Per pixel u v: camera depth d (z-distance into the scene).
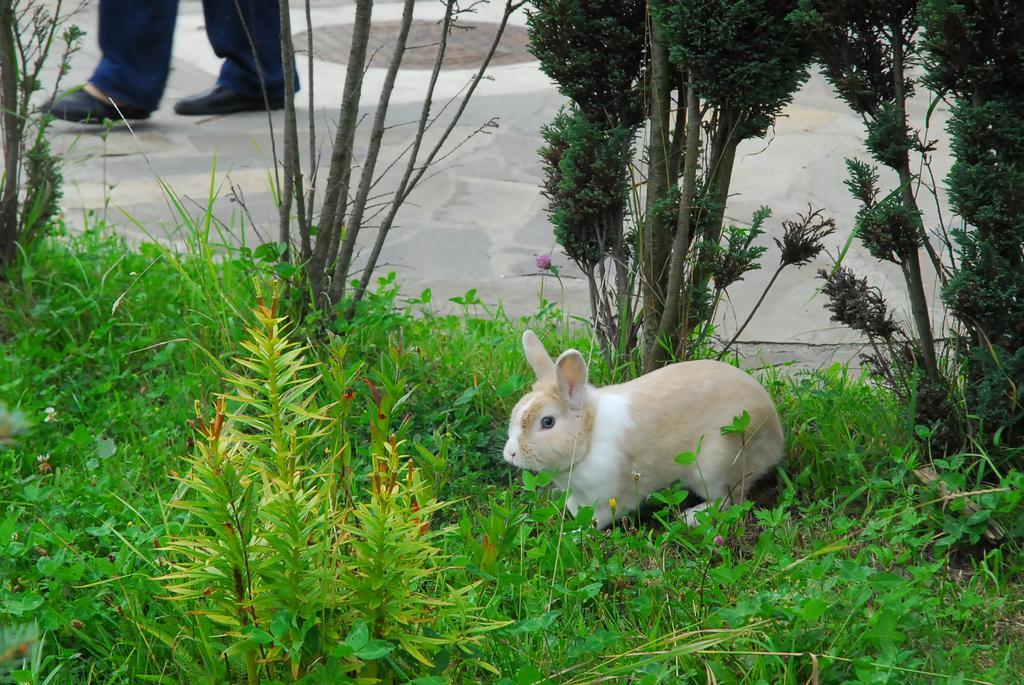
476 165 8.73
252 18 9.70
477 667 3.24
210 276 5.71
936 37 3.65
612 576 3.58
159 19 9.26
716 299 4.80
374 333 5.40
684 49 4.20
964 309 3.88
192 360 5.32
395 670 2.98
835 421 4.60
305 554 2.80
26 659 3.06
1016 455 4.01
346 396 3.35
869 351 5.79
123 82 9.34
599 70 4.75
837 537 3.90
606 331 4.98
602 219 4.85
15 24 5.88
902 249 4.04
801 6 3.92
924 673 3.14
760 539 3.39
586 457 4.09
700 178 4.71
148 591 3.40
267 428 2.92
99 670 3.29
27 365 5.25
